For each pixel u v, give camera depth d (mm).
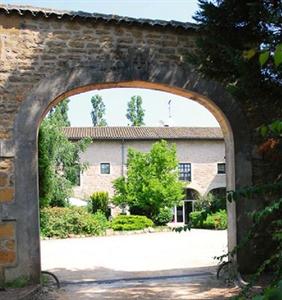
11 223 6645
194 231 18109
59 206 18812
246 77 6008
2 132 6660
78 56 6941
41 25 6871
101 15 6941
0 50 6723
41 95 6777
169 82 7227
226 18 6270
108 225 18672
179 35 7375
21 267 6629
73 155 20344
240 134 7449
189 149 26469
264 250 7340
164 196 20500
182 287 6922
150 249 12156
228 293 6418
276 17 5430
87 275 8156
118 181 21609
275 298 1103
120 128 27891
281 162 7500
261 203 7320
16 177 6660
